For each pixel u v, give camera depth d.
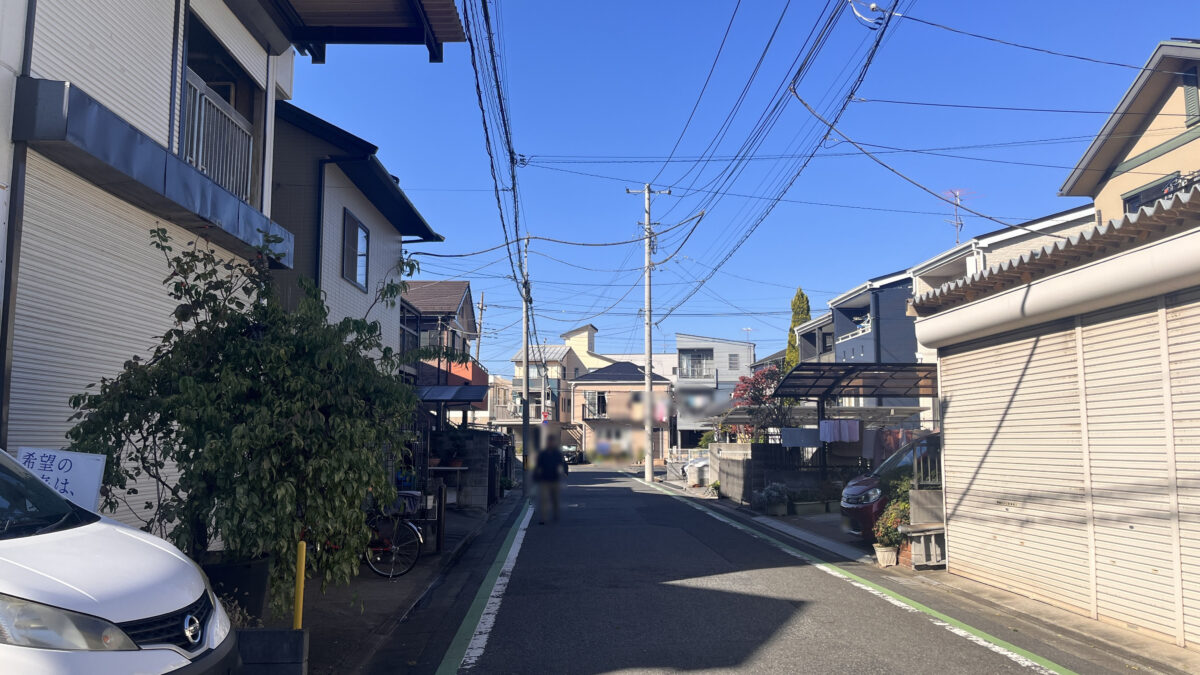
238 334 5.87
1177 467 6.28
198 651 3.53
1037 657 6.01
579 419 55.69
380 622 7.44
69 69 6.57
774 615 7.42
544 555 11.56
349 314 15.38
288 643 4.79
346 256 15.27
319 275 13.72
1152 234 6.52
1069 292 7.18
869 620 7.21
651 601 8.14
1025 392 8.24
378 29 10.59
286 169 13.96
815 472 17.88
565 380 60.81
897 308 25.88
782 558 11.05
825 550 11.95
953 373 9.67
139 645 3.23
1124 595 6.78
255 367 5.72
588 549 12.09
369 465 5.73
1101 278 6.76
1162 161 14.90
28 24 6.06
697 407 25.08
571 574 9.87
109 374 7.17
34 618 3.00
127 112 7.43
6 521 3.66
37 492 4.07
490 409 53.91
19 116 5.84
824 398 16.61
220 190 8.32
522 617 7.53
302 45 11.89
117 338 7.30
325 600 8.30
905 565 10.20
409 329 23.80
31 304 6.16
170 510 5.34
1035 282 7.64
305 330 5.86
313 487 5.53
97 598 3.21
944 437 9.80
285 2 10.02
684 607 7.82
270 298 6.11
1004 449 8.57
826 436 16.38
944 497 9.77
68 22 6.55
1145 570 6.57
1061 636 6.69
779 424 21.47
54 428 6.41
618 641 6.56
